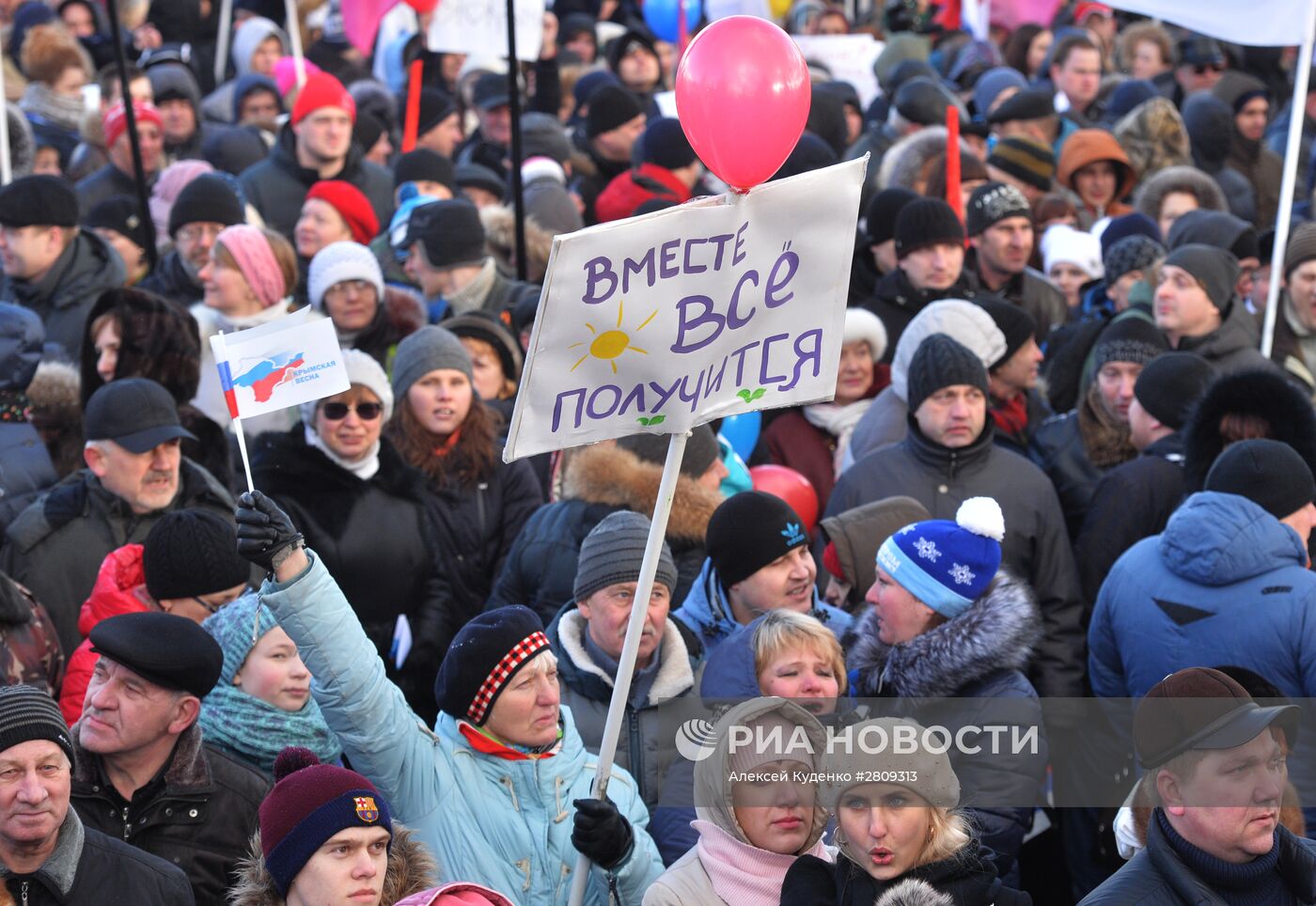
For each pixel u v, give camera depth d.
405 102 27.55
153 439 11.53
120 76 17.62
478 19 20.81
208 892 8.94
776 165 7.32
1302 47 14.79
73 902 7.98
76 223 15.87
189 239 16.75
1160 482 12.34
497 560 13.22
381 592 12.07
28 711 7.82
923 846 7.41
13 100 26.44
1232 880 7.34
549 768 8.82
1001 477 12.29
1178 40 29.61
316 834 7.53
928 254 15.42
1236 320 14.95
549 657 8.84
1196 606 10.13
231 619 9.74
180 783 8.98
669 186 19.48
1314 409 11.71
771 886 8.00
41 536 11.62
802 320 7.53
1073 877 11.25
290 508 11.97
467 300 16.17
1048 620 12.05
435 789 8.62
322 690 8.34
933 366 12.28
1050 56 26.77
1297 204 22.56
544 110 27.23
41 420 13.61
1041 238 19.95
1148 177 22.05
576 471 11.91
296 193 20.03
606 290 7.15
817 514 13.81
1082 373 15.70
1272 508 10.58
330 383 8.59
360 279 14.94
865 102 27.55
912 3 30.28
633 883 8.36
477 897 7.32
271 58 28.59
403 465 12.46
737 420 14.52
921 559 9.72
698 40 7.33
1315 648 9.79
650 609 9.91
